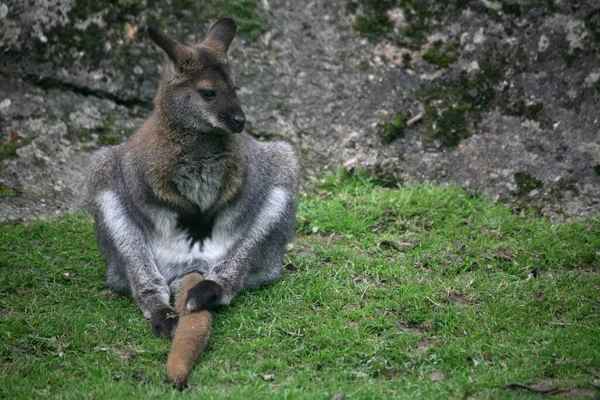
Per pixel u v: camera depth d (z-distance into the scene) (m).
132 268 10.38
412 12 14.90
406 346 9.30
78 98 14.56
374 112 14.56
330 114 14.62
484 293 10.55
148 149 10.25
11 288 10.57
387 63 14.80
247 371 8.73
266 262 10.86
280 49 14.92
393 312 10.10
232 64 14.77
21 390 8.30
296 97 14.71
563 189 13.57
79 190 13.59
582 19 14.38
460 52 14.64
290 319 9.92
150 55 14.79
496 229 12.66
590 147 13.74
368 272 11.10
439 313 9.92
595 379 8.41
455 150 14.22
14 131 14.03
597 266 11.48
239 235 10.69
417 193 13.49
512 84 14.37
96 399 8.06
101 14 14.71
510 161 13.95
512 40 14.54
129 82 14.71
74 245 11.95
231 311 10.19
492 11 14.66
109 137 14.33
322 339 9.37
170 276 10.70
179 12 14.91
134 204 10.47
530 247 11.91
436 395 8.14
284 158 11.21
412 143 14.35
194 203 10.41
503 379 8.41
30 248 11.75
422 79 14.64
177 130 10.12
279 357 9.11
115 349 9.29
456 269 11.29
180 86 10.08
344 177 14.15
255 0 15.03
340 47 14.92
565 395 8.09
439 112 14.43
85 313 10.02
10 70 14.48
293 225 11.26
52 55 14.58
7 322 9.58
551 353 8.95
